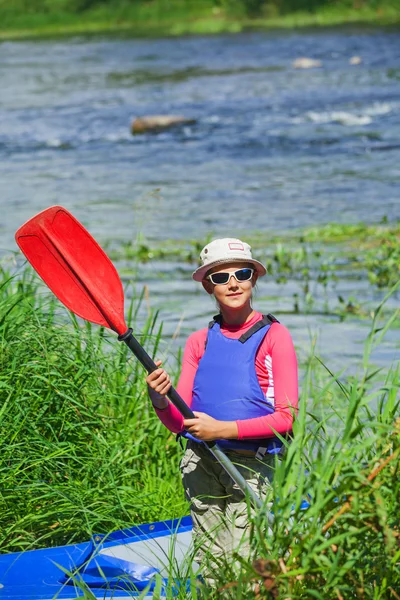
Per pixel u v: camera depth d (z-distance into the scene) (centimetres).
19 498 810
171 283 1805
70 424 858
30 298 1087
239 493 671
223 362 680
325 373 1273
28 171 3155
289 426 659
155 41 7950
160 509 872
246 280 689
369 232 2147
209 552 645
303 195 2642
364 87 4659
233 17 9638
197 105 4353
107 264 709
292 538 554
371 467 574
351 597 570
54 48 7756
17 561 752
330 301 1664
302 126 3769
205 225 2294
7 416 845
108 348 1091
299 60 5591
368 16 9212
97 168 3170
